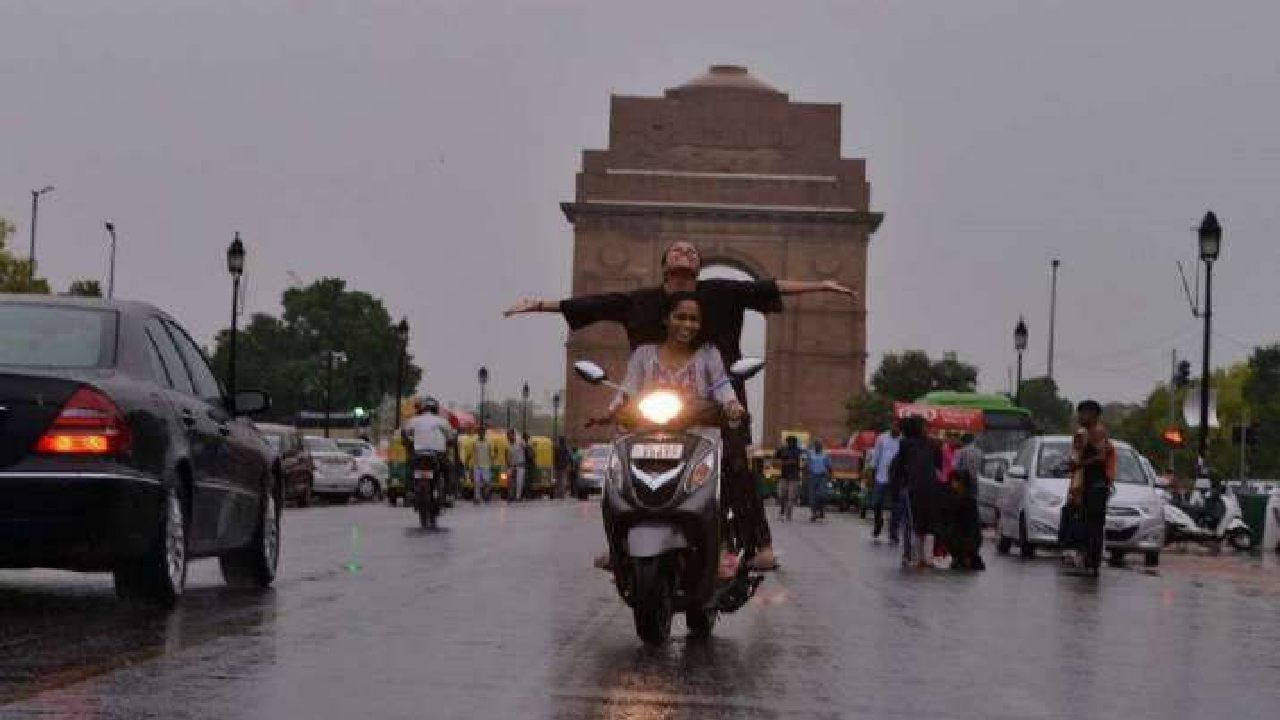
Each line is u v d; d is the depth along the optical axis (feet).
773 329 353.10
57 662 33.14
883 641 42.47
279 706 28.81
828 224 353.51
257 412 51.06
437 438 106.32
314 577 57.77
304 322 615.57
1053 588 67.26
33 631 38.34
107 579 52.60
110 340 43.80
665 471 38.29
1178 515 131.64
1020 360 228.43
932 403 234.38
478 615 45.32
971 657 39.58
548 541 87.35
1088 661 39.75
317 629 40.42
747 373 40.24
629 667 35.50
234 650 35.81
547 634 41.14
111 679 31.01
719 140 356.18
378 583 55.47
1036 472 103.45
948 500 82.79
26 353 42.75
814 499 163.63
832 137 356.38
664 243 355.15
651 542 37.55
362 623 42.14
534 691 31.60
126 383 42.63
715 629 43.91
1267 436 469.57
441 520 119.14
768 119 356.18
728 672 35.19
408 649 37.19
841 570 75.20
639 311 41.04
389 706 29.30
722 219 354.54
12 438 40.09
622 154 357.41
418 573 60.70
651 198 355.77
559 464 235.40
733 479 40.16
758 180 355.15
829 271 352.90
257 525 52.39
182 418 45.19
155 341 46.16
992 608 54.80
